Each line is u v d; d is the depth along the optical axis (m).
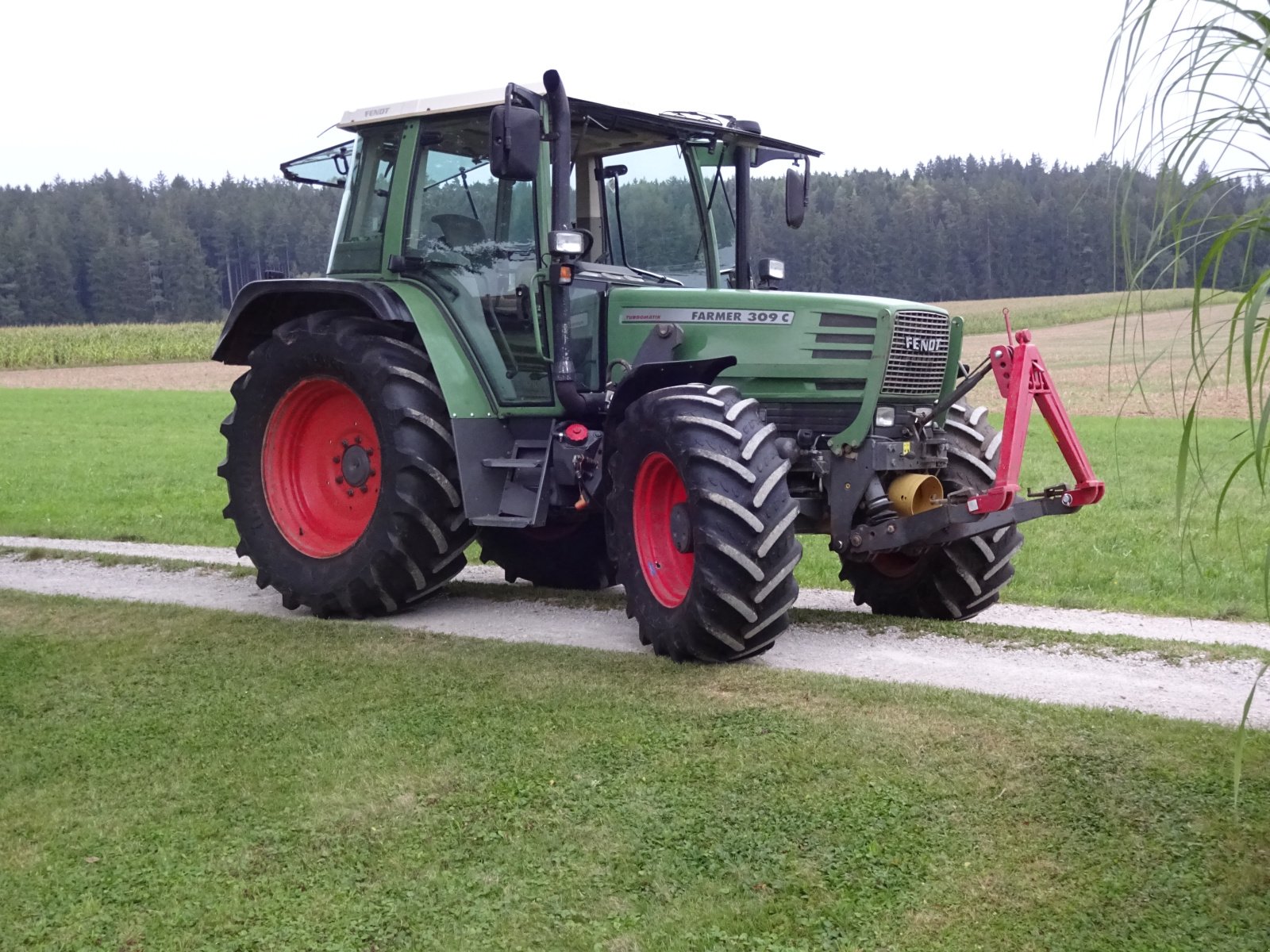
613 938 2.64
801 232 39.69
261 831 3.23
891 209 43.75
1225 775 3.30
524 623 5.88
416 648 5.11
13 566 7.69
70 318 80.75
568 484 5.63
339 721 4.09
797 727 3.81
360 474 6.27
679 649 4.75
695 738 3.76
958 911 2.68
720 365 5.12
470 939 2.65
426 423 5.73
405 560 5.79
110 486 13.22
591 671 4.63
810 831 3.08
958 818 3.11
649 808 3.26
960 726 3.75
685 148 6.15
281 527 6.35
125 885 2.96
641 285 5.92
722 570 4.58
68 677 4.73
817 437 5.23
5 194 97.69
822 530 5.36
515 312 5.73
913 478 5.12
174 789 3.54
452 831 3.19
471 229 5.89
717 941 2.61
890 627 5.55
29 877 3.02
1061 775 3.33
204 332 55.91
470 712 4.13
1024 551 8.05
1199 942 2.51
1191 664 4.75
